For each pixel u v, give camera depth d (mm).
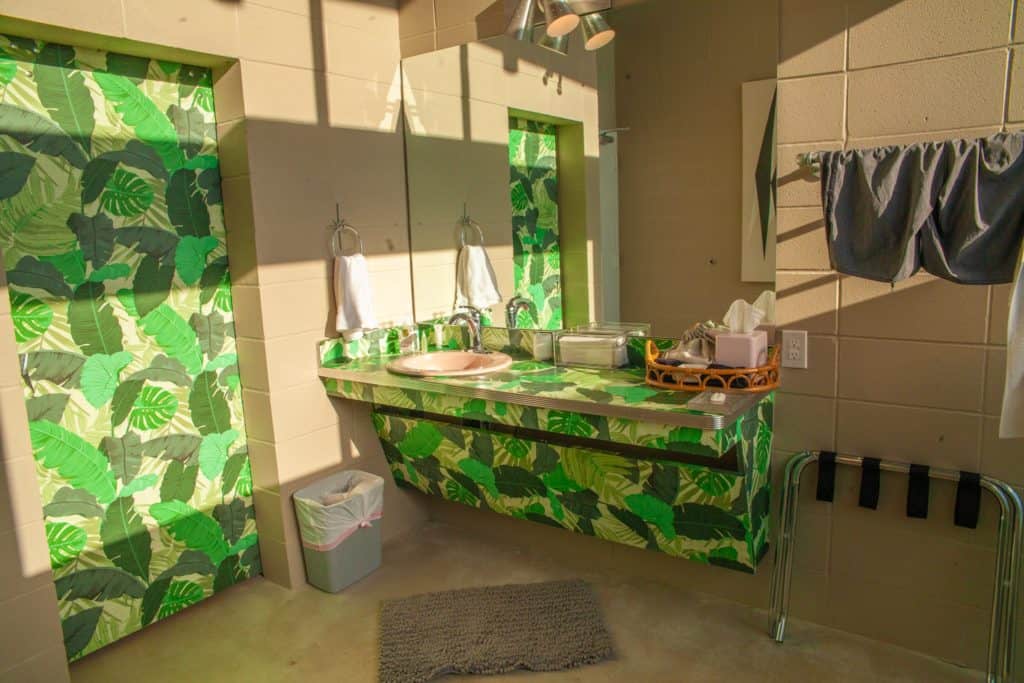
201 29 2322
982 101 1884
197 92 2516
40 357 2191
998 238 1809
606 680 2172
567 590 2682
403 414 2926
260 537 2844
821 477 2230
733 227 2295
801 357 2252
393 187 3066
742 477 2094
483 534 3203
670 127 2355
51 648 2053
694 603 2574
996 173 1767
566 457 2426
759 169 2225
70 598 2307
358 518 2779
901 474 2148
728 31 2203
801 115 2133
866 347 2146
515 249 2801
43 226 2174
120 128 2330
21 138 2111
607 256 2570
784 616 2312
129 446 2426
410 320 3197
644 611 2533
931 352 2051
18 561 1969
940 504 2100
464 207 2932
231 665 2311
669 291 2459
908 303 2062
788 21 2111
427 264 3113
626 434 2094
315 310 2787
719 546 2281
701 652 2285
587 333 2672
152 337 2463
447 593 2691
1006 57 1841
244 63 2453
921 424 2096
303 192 2691
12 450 1941
